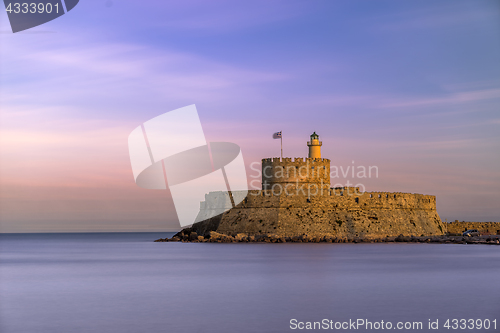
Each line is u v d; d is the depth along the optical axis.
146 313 40.09
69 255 107.50
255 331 35.09
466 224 147.00
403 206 124.19
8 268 75.88
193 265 74.25
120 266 76.38
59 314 39.81
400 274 61.84
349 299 45.50
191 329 35.53
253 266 71.44
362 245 108.62
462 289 50.66
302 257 83.94
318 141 124.94
